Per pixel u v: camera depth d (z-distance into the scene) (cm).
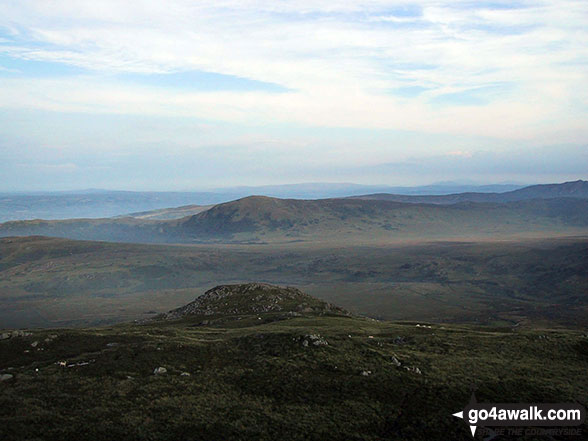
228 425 4584
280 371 5997
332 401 5191
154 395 5197
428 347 7231
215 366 6259
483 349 7175
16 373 5803
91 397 5075
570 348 7300
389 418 4831
